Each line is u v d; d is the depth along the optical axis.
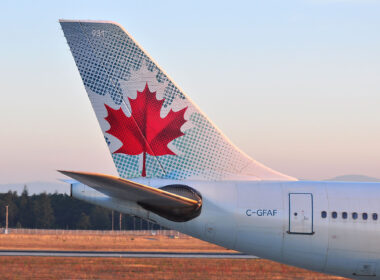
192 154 28.33
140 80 28.03
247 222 27.45
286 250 27.62
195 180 28.11
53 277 38.84
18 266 44.50
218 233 27.55
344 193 27.88
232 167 28.47
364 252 27.47
